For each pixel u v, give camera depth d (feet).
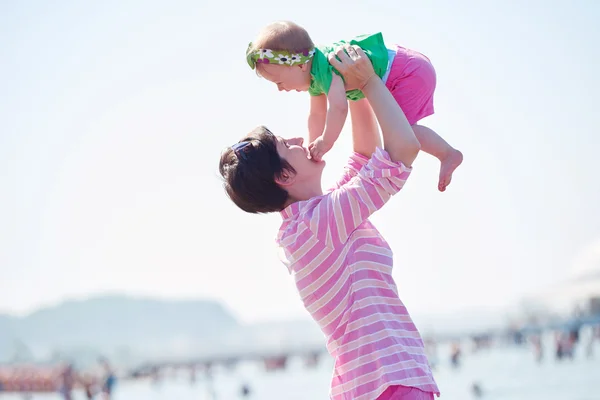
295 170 10.89
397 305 10.62
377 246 10.77
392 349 10.16
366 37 11.43
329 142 10.77
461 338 300.81
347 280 10.50
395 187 10.31
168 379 258.57
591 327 197.57
